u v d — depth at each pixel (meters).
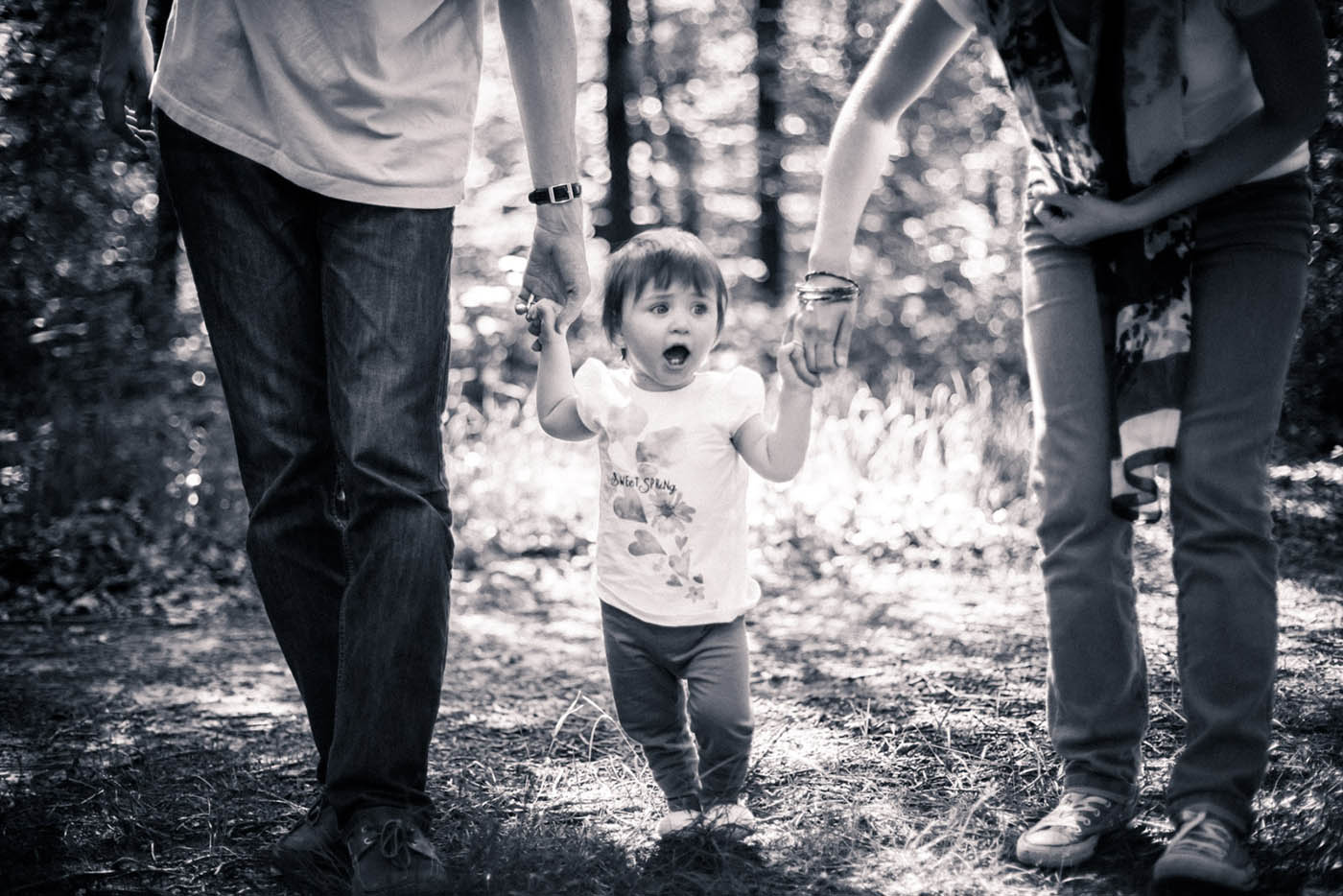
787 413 2.74
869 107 2.75
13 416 6.75
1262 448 2.47
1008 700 3.82
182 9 2.56
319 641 2.59
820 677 4.38
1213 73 2.47
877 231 18.81
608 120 16.50
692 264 2.85
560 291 2.80
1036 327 2.69
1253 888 2.35
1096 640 2.60
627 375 2.95
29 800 3.01
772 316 15.70
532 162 2.71
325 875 2.50
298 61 2.46
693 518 2.81
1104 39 2.43
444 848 2.67
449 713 4.04
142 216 7.31
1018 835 2.73
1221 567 2.43
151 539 6.72
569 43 2.66
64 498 6.70
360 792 2.40
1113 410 2.62
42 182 6.60
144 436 7.12
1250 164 2.41
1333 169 4.55
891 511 7.32
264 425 2.54
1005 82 2.57
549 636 5.50
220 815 2.94
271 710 4.10
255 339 2.53
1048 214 2.62
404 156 2.48
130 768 3.31
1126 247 2.52
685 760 2.87
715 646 2.82
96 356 7.06
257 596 6.23
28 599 5.95
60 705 4.11
